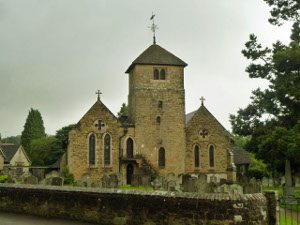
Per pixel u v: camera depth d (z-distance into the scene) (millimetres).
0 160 88812
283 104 42031
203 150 61594
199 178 24688
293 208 32438
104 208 21484
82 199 22516
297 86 39625
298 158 36000
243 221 17828
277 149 37438
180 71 62125
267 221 18969
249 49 45562
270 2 47188
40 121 117812
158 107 60875
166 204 19328
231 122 45656
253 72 45219
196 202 18531
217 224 17953
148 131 60125
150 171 57781
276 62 40844
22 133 117438
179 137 60656
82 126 57469
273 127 42094
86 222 21969
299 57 39312
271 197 19438
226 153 62031
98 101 58594
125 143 59406
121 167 58188
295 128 37594
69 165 56250
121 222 20719
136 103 60531
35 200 24750
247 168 75750
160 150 60125
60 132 97812
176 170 59906
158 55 62406
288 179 39406
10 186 26297
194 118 62281
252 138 43750
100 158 57406
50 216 23781
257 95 44531
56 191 23828
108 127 58188
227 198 18031
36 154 100312
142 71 61312
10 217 23656
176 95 61500
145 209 19938
